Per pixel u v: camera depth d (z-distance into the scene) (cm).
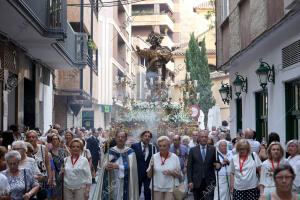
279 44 1184
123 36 4256
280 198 414
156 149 996
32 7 1262
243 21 1424
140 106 1495
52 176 901
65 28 1485
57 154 925
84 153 1148
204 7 4916
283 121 1151
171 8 5325
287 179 409
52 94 2267
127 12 4459
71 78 2367
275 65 1220
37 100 1859
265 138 1404
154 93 1662
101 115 3509
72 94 2380
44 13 1405
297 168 721
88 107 3114
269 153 728
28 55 1706
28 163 708
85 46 2052
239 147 807
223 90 1811
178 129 1605
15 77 1533
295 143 748
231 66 1703
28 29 1335
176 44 5150
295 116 1126
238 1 1455
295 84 1129
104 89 3606
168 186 828
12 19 1231
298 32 1048
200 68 3450
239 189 798
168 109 1605
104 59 3634
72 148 842
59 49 1648
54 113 2612
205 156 938
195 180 937
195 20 5209
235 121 1764
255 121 1459
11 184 645
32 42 1517
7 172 653
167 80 1702
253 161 803
